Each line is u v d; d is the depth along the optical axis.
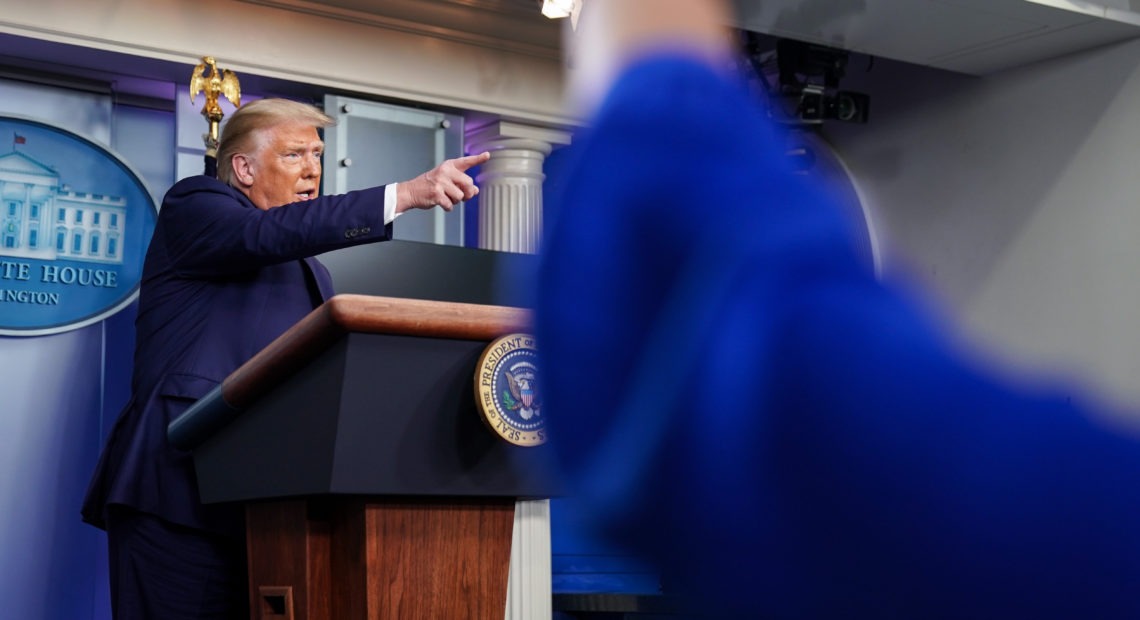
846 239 0.49
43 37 5.17
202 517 1.74
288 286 1.98
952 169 7.94
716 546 0.44
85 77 5.50
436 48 6.20
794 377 0.45
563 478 0.47
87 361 5.22
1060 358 0.47
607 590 3.60
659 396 0.45
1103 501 0.45
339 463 1.12
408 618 1.18
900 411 0.45
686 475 0.45
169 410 1.80
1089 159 7.13
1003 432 0.45
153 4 5.41
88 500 1.86
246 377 1.24
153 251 1.96
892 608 0.42
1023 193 7.49
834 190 0.49
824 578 0.43
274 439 1.25
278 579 1.30
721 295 0.46
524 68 6.44
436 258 3.81
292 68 5.78
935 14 6.36
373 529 1.17
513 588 2.17
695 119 0.47
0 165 5.11
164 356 1.87
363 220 1.72
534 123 6.50
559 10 4.74
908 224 8.20
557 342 0.47
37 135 5.20
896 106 8.30
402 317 1.12
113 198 5.33
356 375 1.12
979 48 7.04
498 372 1.17
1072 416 0.45
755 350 0.45
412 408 1.15
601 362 0.46
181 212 1.90
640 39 0.48
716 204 0.47
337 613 1.23
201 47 5.52
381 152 6.10
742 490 0.44
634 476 0.45
